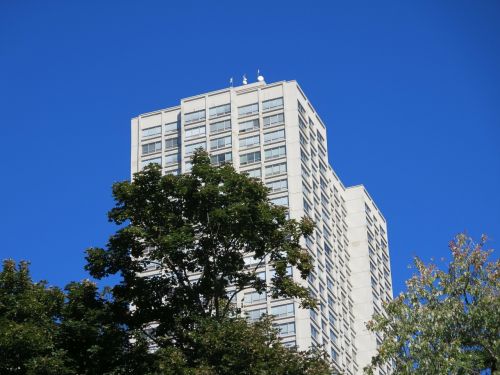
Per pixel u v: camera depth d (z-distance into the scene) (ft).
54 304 173.47
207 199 175.63
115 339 169.17
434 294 163.84
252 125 462.19
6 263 179.32
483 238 166.91
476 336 159.84
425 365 155.84
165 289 178.50
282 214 179.11
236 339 160.97
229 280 179.52
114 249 177.47
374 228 519.60
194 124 469.16
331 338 427.33
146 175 178.09
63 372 161.68
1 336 161.38
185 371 155.84
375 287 493.77
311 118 478.18
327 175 483.10
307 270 180.04
